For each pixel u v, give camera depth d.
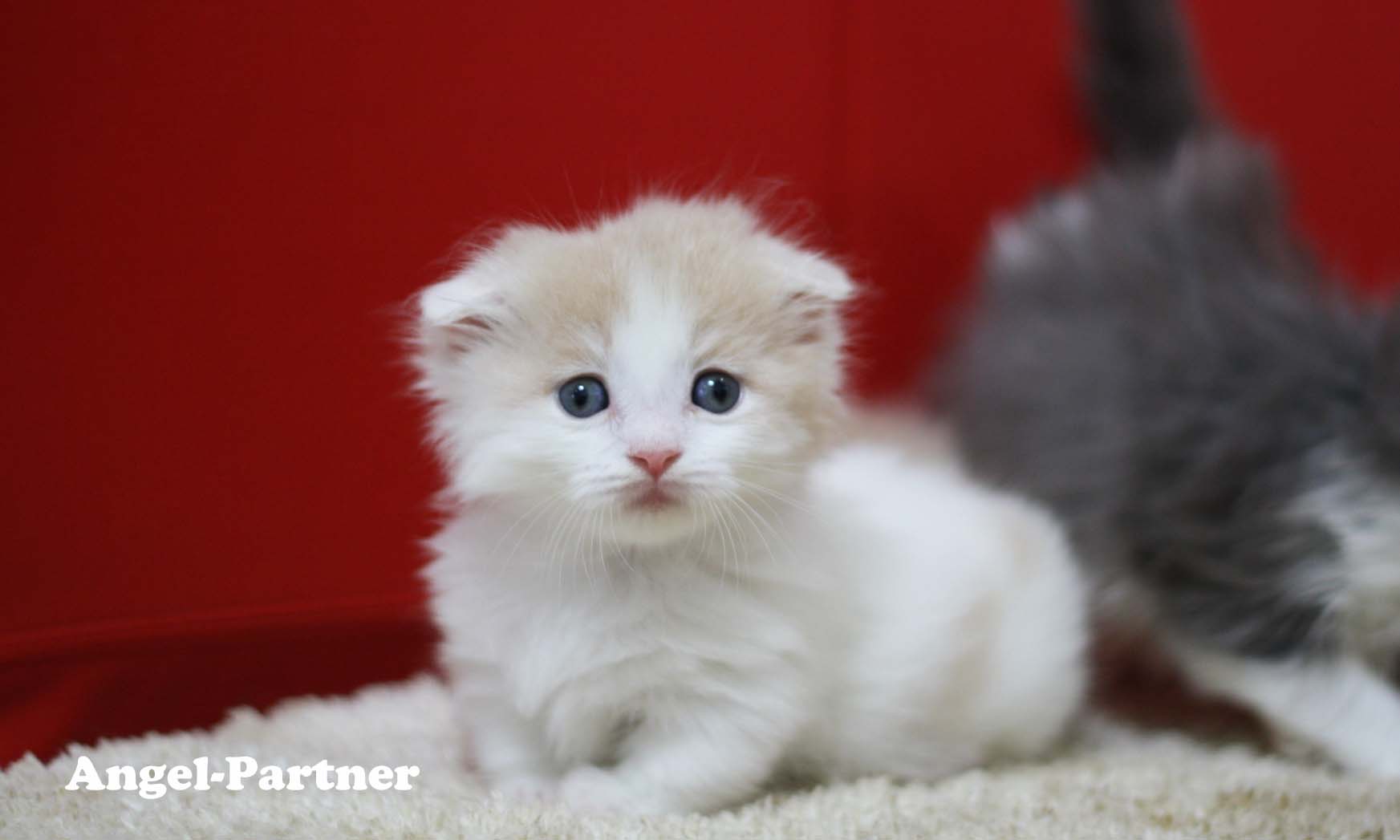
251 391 0.51
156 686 0.50
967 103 0.57
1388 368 0.46
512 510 0.42
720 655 0.42
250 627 0.51
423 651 0.53
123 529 0.50
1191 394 0.49
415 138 0.51
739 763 0.43
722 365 0.41
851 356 0.48
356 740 0.48
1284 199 0.56
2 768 0.46
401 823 0.41
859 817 0.42
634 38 0.52
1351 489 0.46
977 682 0.45
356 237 0.51
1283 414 0.47
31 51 0.47
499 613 0.43
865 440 0.52
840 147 0.56
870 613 0.45
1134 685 0.52
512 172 0.52
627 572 0.42
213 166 0.49
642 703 0.43
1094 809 0.43
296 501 0.51
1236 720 0.50
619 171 0.53
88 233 0.49
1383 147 0.60
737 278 0.42
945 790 0.45
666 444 0.40
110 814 0.42
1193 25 0.59
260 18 0.49
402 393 0.51
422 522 0.52
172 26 0.48
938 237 0.58
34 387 0.49
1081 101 0.59
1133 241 0.54
